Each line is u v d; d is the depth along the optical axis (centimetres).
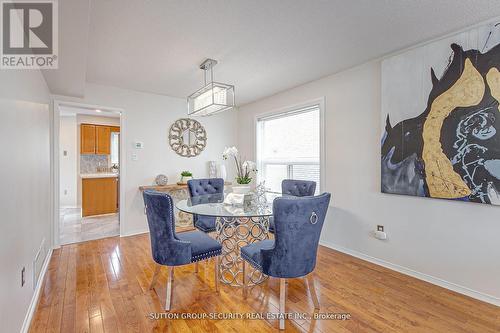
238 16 197
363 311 197
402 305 204
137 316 190
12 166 153
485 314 192
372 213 289
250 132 483
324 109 340
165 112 428
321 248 334
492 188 201
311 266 189
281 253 177
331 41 240
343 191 319
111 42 238
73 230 422
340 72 320
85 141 565
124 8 185
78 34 185
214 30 218
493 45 199
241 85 373
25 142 186
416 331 174
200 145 470
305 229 177
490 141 201
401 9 190
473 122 210
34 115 218
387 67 267
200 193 355
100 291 225
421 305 204
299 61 287
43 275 251
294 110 388
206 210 235
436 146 232
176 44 243
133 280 246
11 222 149
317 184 365
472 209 215
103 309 198
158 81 354
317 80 350
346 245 316
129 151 395
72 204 616
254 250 209
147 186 402
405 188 255
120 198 389
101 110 378
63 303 206
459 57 217
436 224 237
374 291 226
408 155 252
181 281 245
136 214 402
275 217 174
